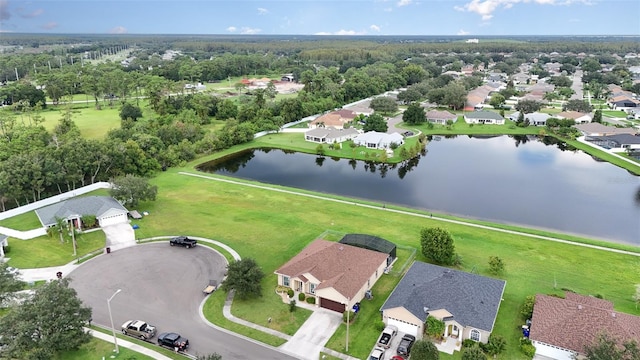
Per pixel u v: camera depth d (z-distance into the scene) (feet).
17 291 160.86
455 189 307.99
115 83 592.60
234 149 417.69
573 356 129.49
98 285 176.35
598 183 321.93
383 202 280.92
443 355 136.56
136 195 252.21
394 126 503.61
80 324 134.31
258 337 145.59
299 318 156.15
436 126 511.81
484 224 239.30
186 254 202.80
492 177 337.31
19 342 124.57
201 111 511.40
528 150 424.05
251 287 162.50
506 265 193.16
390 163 375.86
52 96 595.06
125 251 205.67
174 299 166.91
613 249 210.38
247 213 253.65
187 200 275.39
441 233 190.70
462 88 597.93
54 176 268.00
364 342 143.23
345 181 329.31
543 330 138.10
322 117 506.07
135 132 393.09
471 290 156.15
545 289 173.68
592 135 442.91
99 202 239.71
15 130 367.66
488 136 484.74
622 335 130.31
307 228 232.53
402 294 155.53
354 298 158.61
